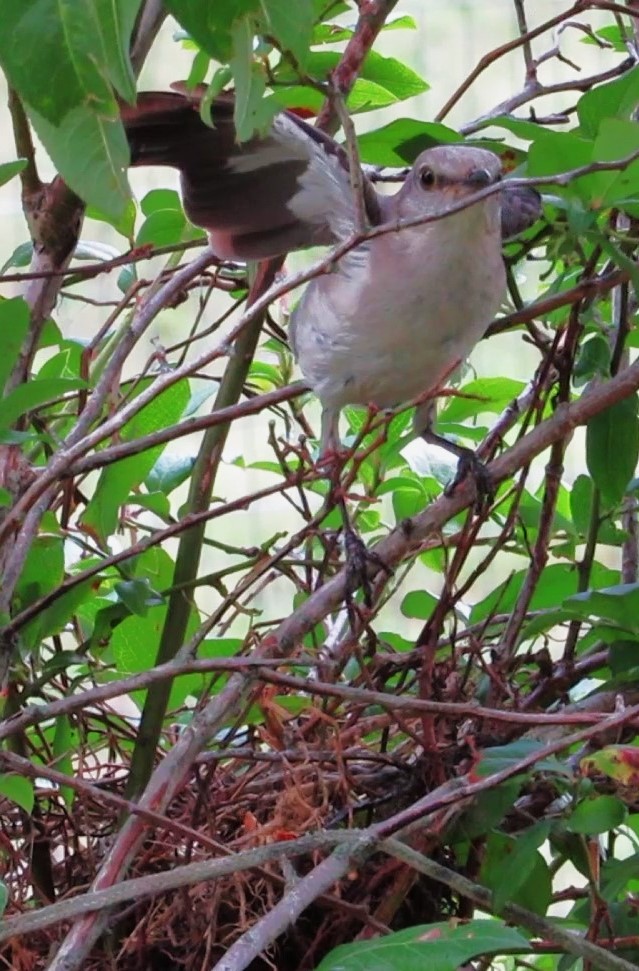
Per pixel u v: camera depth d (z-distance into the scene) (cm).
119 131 227
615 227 422
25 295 391
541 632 410
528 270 700
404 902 374
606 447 396
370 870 365
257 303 329
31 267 399
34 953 359
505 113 456
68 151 230
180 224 496
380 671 407
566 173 316
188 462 474
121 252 559
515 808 370
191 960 355
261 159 460
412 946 253
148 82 628
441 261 466
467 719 389
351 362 488
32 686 392
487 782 296
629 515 446
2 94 651
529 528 459
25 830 389
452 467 495
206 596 715
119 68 211
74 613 443
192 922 354
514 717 321
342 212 475
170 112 426
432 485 515
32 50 211
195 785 396
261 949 275
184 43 500
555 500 399
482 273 472
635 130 327
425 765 368
